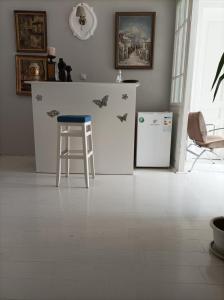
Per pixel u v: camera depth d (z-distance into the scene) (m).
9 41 3.55
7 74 3.63
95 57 3.59
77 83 2.76
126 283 1.21
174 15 3.45
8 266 1.33
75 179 2.82
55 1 3.44
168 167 3.35
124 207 2.08
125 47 3.53
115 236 1.63
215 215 1.96
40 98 2.83
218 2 3.48
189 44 2.81
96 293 1.15
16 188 2.51
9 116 3.74
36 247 1.50
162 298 1.12
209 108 3.81
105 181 2.77
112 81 3.66
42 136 2.93
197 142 3.13
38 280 1.23
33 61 3.58
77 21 3.47
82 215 1.93
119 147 2.95
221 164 3.59
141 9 3.45
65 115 2.72
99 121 2.88
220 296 1.14
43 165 3.01
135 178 2.89
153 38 3.49
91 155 2.77
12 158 3.69
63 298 1.12
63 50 3.57
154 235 1.65
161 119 3.17
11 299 1.11
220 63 1.23
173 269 1.32
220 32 3.59
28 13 3.44
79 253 1.45
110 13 3.47
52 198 2.26
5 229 1.71
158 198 2.29
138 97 3.69
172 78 3.57
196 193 2.44
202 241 1.59
